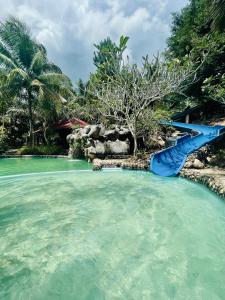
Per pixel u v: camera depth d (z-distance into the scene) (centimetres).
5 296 319
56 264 391
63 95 2075
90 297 316
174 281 347
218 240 468
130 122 1365
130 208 648
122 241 470
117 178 995
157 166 1104
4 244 455
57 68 2094
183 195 756
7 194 766
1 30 1850
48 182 930
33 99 1944
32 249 438
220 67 2175
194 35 2317
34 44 1992
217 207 641
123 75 1472
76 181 941
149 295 318
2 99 1847
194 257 409
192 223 548
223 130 1603
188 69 1664
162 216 593
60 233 503
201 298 311
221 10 883
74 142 1600
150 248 441
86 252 429
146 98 1309
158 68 1407
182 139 1512
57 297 318
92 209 641
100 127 1499
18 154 1758
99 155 1389
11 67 1848
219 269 374
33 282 347
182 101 2639
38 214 606
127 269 378
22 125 2238
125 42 1948
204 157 1145
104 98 1534
